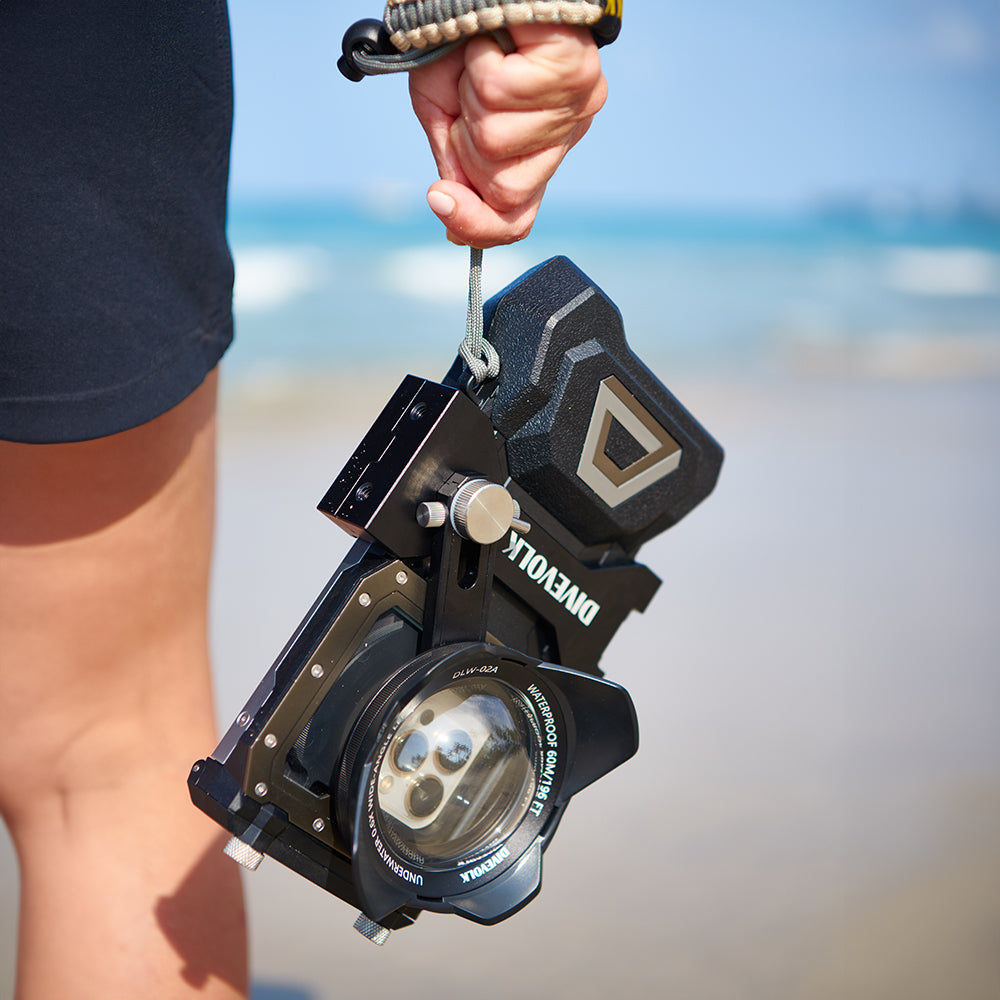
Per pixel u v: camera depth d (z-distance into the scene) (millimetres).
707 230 30438
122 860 987
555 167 850
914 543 3609
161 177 872
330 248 18578
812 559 3410
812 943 1623
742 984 1533
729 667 2588
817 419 5902
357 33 833
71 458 917
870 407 6359
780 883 1774
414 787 857
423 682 808
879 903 1722
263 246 19125
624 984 1537
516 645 1005
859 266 20266
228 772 825
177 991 971
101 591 958
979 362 8812
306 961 1617
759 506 3992
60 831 996
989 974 1549
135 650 995
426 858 886
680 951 1606
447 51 796
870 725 2324
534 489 968
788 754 2195
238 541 3492
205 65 887
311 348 9523
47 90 810
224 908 1011
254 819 835
